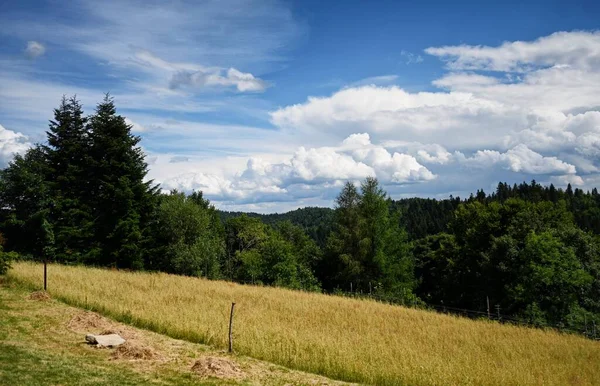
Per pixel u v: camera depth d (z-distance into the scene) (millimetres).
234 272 64625
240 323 19000
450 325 25609
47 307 18578
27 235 45250
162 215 53312
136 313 18688
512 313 43438
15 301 18922
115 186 49156
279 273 49062
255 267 52281
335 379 13664
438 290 63969
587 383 15867
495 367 16344
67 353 12852
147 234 52094
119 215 49125
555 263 38875
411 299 43844
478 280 50469
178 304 22188
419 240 76438
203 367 12688
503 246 44906
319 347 16094
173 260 49594
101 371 11586
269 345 15961
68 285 23453
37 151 49219
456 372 14797
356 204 56375
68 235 46000
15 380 10023
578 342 23719
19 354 12047
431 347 18922
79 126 51031
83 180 49062
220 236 75750
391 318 26062
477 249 52750
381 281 52594
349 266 52125
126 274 33531
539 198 85500
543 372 16547
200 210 56750
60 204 46469
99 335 14688
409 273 56250
